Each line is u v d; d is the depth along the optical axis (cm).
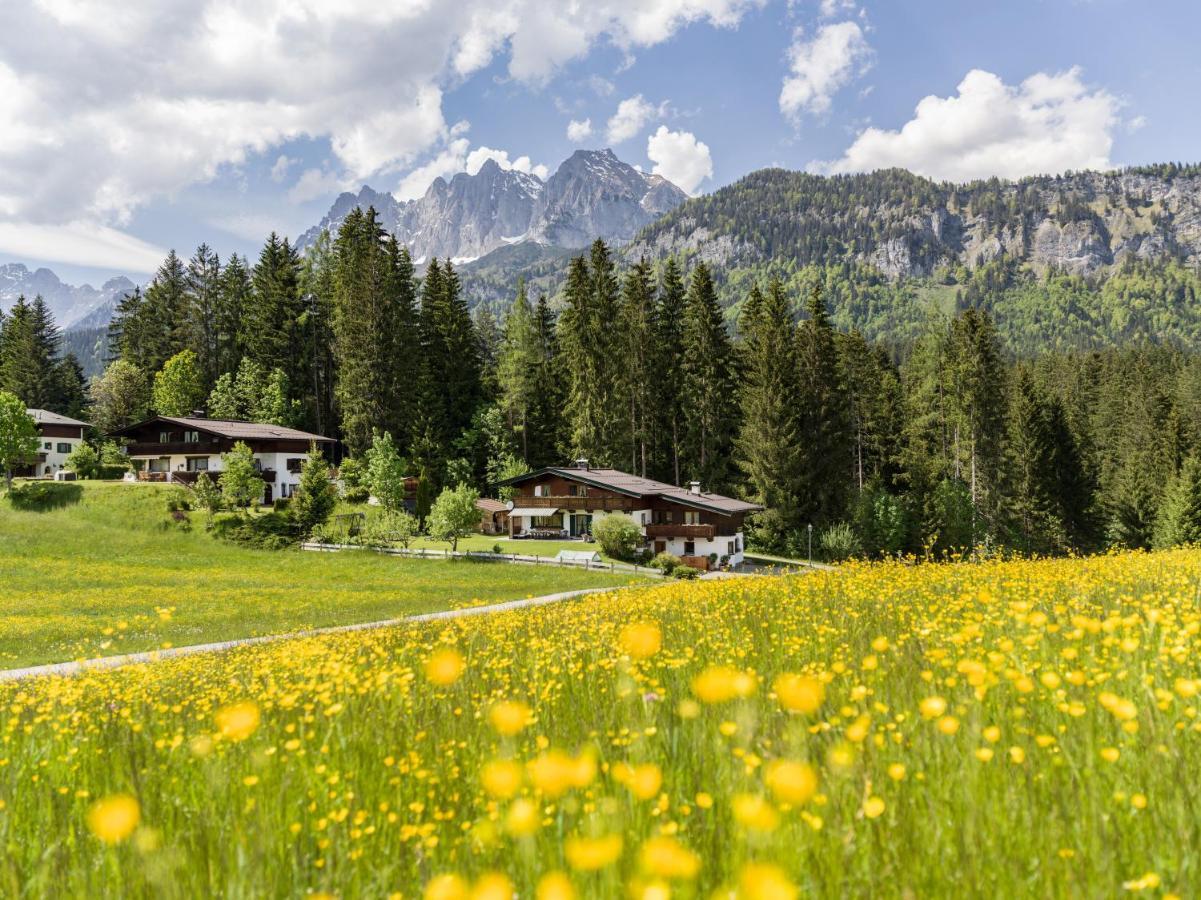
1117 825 241
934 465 7862
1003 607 645
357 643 995
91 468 7150
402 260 8338
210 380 9744
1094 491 8400
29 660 2022
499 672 600
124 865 256
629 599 1390
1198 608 639
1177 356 15675
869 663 423
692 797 293
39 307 10225
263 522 5281
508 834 252
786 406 6994
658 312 8194
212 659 1222
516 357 8794
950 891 214
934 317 10356
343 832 276
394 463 6581
